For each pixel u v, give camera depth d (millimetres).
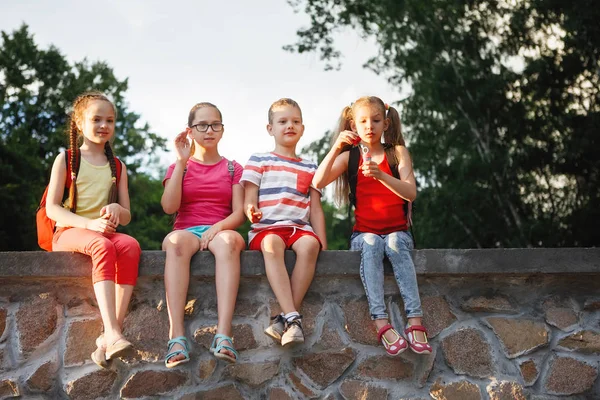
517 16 16422
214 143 4613
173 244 4035
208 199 4516
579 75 15711
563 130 15875
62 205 4273
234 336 4090
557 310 4277
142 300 4098
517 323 4238
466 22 17062
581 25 14461
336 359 4117
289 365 4094
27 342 4012
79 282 4102
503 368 4176
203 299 4117
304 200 4461
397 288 4219
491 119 16750
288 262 4125
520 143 16656
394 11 16906
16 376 3971
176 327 3920
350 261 4172
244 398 4035
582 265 4191
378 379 4109
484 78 16438
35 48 28312
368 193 4410
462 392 4121
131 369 4023
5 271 3969
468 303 4246
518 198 16594
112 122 4379
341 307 4180
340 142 4297
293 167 4523
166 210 4398
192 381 4031
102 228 3938
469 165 16406
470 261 4172
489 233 16844
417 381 4125
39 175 23516
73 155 4270
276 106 4637
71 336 4035
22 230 21344
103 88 28500
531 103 16453
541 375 4180
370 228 4355
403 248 4168
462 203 16578
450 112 16984
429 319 4215
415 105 17531
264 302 4152
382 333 4055
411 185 4348
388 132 4629
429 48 17062
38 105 27953
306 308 4160
